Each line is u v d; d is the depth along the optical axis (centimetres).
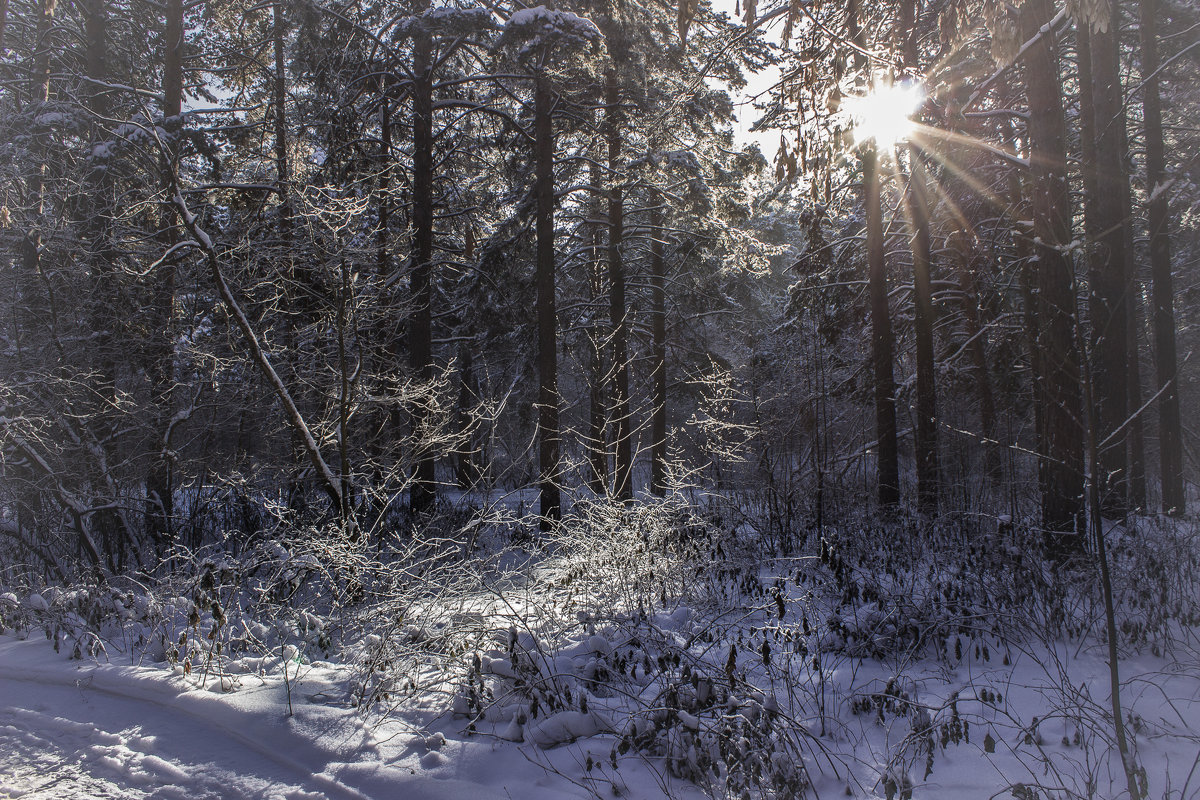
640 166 1576
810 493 1067
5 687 519
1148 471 1509
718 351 2425
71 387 965
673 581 639
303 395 892
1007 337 1349
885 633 525
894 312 1542
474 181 1775
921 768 364
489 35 1383
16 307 1006
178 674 507
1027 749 375
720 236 1675
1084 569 638
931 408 1183
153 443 1079
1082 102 974
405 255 1031
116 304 1061
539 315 1358
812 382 1310
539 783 352
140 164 1141
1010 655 516
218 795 357
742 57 1298
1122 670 477
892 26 639
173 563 880
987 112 1035
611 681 463
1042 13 766
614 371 1274
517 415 1844
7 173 989
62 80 1308
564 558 644
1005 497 1105
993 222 1390
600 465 1018
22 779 379
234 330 930
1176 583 612
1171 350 1137
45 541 957
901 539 881
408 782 354
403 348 1461
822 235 1493
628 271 2042
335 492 687
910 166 1201
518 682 437
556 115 1517
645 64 1369
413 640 491
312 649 565
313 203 737
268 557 581
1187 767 344
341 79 1352
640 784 350
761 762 342
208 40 1524
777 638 507
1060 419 742
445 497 1191
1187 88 1348
